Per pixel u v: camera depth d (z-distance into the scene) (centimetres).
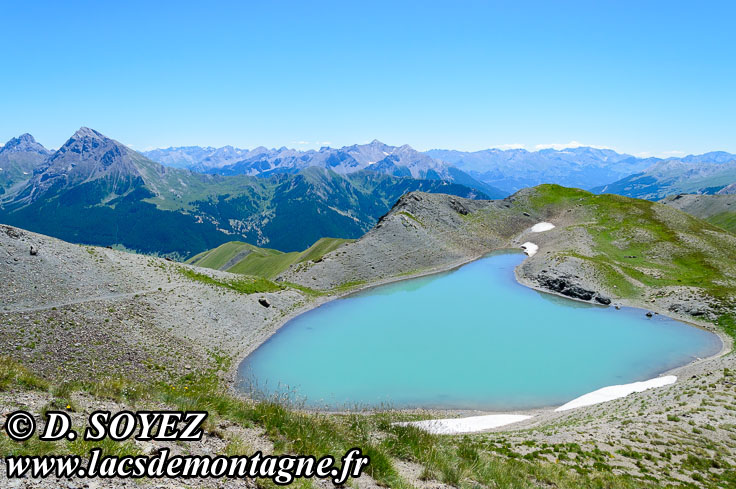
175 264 7919
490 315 7888
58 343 4541
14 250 5725
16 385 1388
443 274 11038
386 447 1666
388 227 12794
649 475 2111
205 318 6462
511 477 1719
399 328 7162
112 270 6556
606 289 8994
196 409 1545
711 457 2339
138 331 5378
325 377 5278
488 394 4838
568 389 4938
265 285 8725
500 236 14700
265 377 5266
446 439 2136
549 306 8425
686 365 5525
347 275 10438
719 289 8169
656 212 13900
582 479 1966
